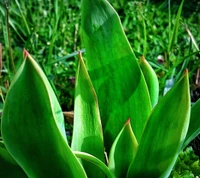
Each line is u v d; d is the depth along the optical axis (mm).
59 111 410
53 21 993
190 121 434
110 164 426
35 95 363
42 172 400
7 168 437
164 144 408
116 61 443
